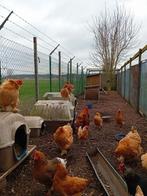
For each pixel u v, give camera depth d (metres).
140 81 4.20
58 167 1.29
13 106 1.75
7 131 1.52
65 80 5.92
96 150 2.16
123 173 1.61
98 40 11.52
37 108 2.81
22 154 1.70
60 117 2.73
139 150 1.87
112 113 4.33
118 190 1.44
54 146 2.24
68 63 5.89
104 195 1.42
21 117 1.72
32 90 3.47
